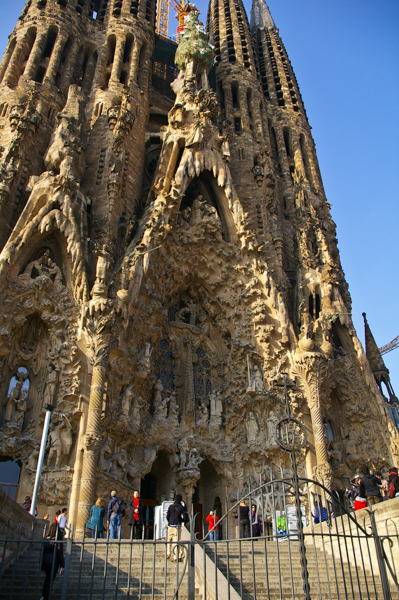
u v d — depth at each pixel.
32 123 32.09
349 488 20.58
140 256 29.31
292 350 32.31
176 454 29.38
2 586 11.71
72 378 24.89
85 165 34.78
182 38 43.47
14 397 24.53
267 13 64.25
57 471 23.05
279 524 24.17
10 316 25.06
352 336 36.22
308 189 46.09
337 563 15.31
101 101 39.31
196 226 34.03
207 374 33.84
